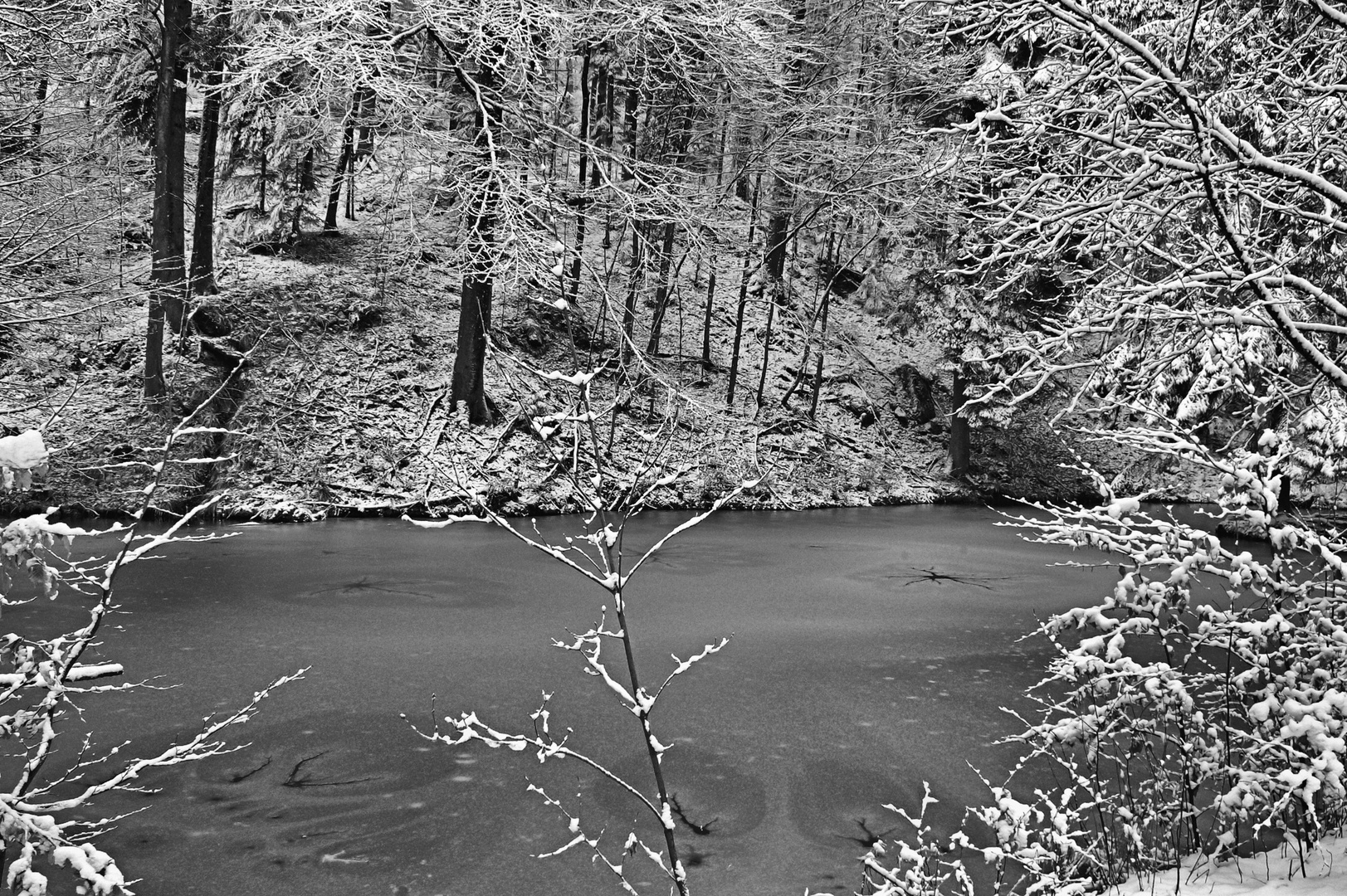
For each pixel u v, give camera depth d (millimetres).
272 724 6516
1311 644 3936
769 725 6828
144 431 15641
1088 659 3908
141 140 19453
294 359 19641
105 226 14633
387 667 7969
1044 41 4996
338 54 14930
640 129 23000
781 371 26781
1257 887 3709
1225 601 9625
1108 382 4805
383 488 17469
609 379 20641
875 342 29875
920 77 18469
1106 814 4984
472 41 15664
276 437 17516
